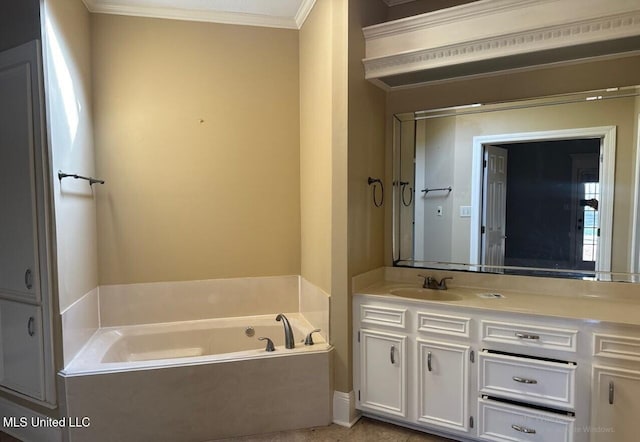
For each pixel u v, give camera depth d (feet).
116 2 8.70
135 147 9.12
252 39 9.62
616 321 5.81
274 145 9.85
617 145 7.06
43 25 6.63
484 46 7.00
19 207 6.97
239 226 9.77
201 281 9.64
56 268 6.88
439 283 8.25
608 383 5.83
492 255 8.16
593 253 7.33
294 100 9.88
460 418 6.92
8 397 7.59
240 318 9.81
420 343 7.20
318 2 8.36
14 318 7.26
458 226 8.45
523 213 7.85
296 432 7.59
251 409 7.50
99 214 8.94
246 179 9.76
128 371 6.98
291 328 8.49
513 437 6.51
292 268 10.04
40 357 6.96
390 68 7.80
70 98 7.59
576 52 6.81
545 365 6.19
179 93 9.31
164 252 9.41
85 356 7.63
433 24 7.38
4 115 7.01
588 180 7.32
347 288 7.75
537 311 6.36
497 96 7.98
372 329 7.67
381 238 9.01
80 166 8.04
